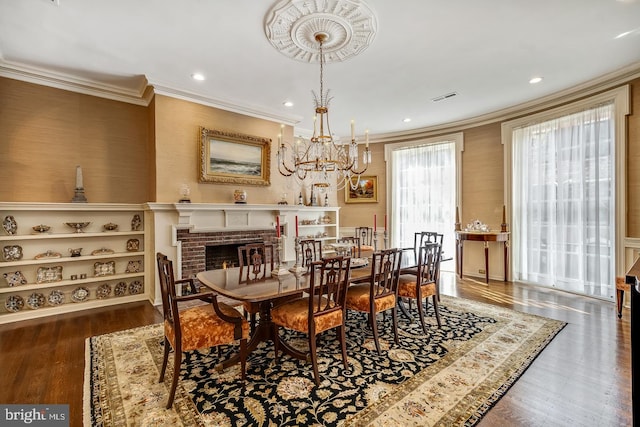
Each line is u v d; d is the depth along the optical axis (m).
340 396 1.93
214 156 4.33
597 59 3.27
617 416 1.72
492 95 4.26
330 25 2.61
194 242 4.10
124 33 2.76
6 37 2.82
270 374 2.21
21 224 3.46
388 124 5.68
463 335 2.85
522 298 4.00
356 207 6.79
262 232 4.81
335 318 2.24
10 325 3.17
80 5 2.37
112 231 3.94
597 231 3.85
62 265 3.67
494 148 5.08
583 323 3.10
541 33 2.78
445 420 1.70
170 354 2.51
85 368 2.29
